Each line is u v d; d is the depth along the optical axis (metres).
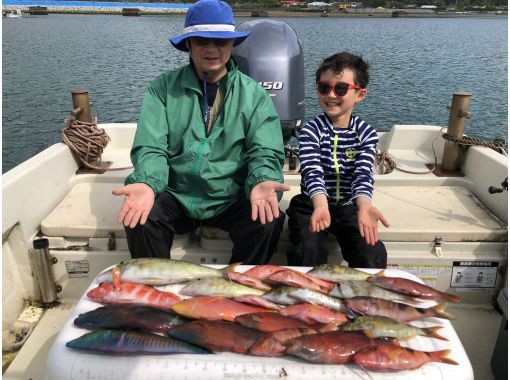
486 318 2.27
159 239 2.03
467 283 2.29
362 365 1.25
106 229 2.26
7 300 2.20
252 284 1.60
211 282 1.59
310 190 2.03
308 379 1.24
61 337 1.36
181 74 2.21
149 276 1.64
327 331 1.36
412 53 12.80
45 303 2.34
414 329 1.40
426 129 3.41
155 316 1.40
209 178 2.10
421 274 2.28
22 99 8.95
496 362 1.94
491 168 2.58
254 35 2.87
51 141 6.82
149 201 1.86
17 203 2.20
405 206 2.53
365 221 1.89
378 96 8.84
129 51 13.78
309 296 1.53
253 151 2.06
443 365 1.28
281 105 2.84
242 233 2.03
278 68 2.79
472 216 2.41
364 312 1.50
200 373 1.25
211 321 1.38
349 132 2.17
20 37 17.34
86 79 10.48
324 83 2.11
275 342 1.29
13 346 2.12
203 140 2.11
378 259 1.96
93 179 2.85
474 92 9.24
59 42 15.88
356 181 2.09
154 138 2.10
